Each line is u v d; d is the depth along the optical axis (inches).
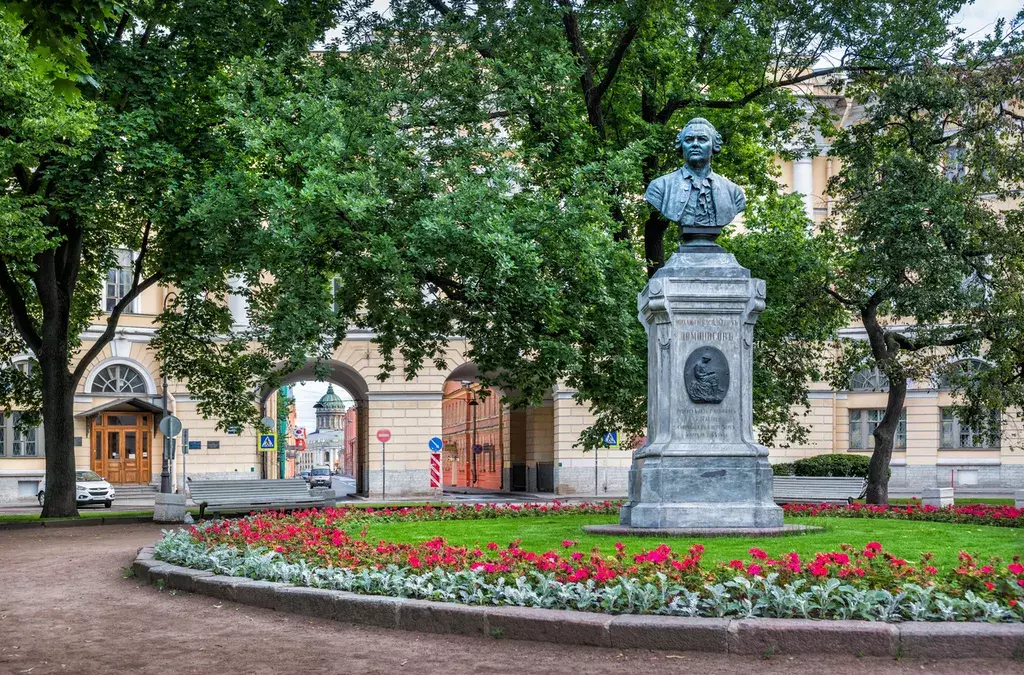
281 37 881.5
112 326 1005.8
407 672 276.4
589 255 761.0
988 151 885.8
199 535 540.4
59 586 472.1
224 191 773.3
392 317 764.0
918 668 268.2
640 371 812.6
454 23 826.8
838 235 1010.1
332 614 354.6
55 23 401.1
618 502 840.9
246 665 290.0
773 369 995.9
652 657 285.3
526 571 349.7
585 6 896.3
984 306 910.4
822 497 1017.5
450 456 3169.3
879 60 896.9
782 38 887.1
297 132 759.7
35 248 810.2
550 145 844.6
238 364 1091.3
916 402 1792.6
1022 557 422.3
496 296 750.5
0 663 299.3
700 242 563.5
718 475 530.0
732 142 968.3
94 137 823.1
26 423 1132.5
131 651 313.9
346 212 719.7
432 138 810.8
